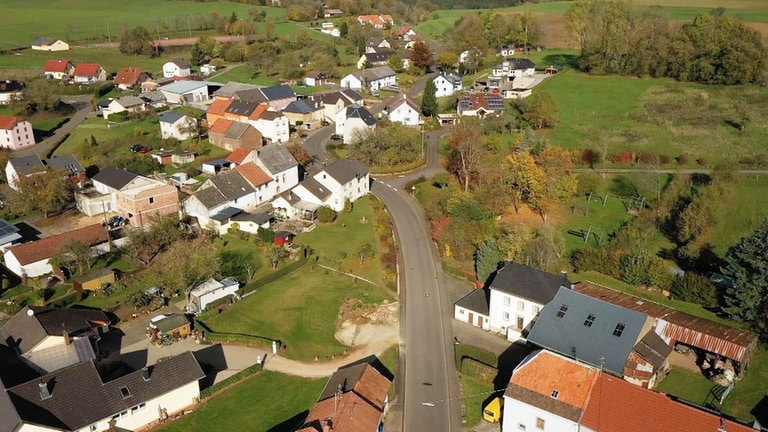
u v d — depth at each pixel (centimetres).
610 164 12031
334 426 5081
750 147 12188
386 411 5953
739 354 6294
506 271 7381
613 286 8125
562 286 6844
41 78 18338
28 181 10081
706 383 6272
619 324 6325
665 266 8150
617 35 17338
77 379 5541
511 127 13512
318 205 9950
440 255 9000
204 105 16725
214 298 7669
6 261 8481
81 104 16962
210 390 6150
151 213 9775
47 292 7812
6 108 15675
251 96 15700
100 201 10044
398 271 8569
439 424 5819
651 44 17112
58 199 10194
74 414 5275
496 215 9812
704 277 7719
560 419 5191
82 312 7062
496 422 5800
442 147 13212
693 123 13612
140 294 7656
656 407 4988
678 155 12056
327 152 13188
